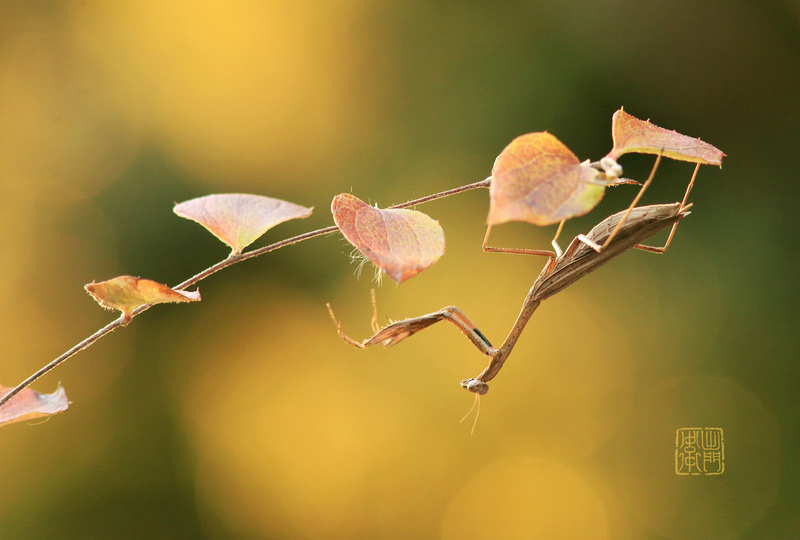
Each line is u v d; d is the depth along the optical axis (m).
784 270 1.98
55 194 1.93
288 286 2.10
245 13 2.18
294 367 2.09
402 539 1.99
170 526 1.92
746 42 2.04
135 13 2.11
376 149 2.23
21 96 1.97
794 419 1.82
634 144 0.94
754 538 1.72
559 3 2.14
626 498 1.88
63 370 1.88
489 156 2.16
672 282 2.08
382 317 2.12
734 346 1.96
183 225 2.01
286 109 2.21
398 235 0.94
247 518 2.01
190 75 2.14
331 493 2.04
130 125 2.05
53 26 2.03
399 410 2.06
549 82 2.13
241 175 2.16
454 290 2.13
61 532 1.80
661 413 1.95
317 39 2.22
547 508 1.93
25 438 1.82
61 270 1.91
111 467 1.89
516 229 2.17
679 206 0.96
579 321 2.08
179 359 2.00
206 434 2.01
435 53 2.22
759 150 2.08
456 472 2.01
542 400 2.01
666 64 2.09
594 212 2.15
